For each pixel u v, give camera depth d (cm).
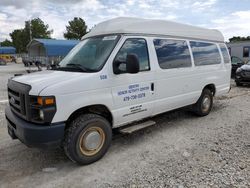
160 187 312
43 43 2234
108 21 441
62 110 336
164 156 402
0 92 1064
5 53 5753
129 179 334
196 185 313
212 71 629
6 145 458
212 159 384
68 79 346
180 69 519
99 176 345
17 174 354
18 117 365
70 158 366
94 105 378
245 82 1174
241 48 2553
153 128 546
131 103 424
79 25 5428
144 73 438
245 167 355
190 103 580
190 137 487
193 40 568
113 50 395
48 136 328
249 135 487
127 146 447
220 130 524
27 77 379
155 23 470
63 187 321
